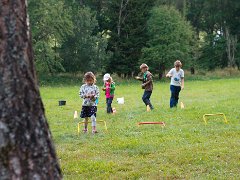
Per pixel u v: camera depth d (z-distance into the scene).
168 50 59.59
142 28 61.25
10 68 4.19
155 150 10.77
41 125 4.25
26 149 4.12
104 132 14.11
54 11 52.56
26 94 4.21
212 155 9.90
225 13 71.94
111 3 61.66
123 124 15.79
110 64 60.94
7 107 4.13
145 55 60.75
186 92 32.75
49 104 25.27
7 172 4.04
